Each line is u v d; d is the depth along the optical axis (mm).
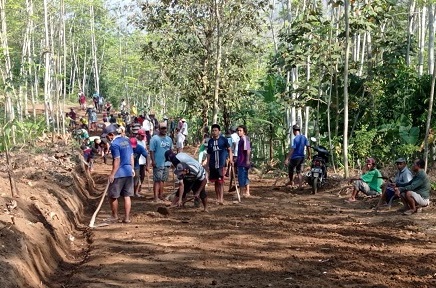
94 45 50031
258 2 19469
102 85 61125
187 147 29453
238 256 7863
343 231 9688
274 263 7512
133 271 7078
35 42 36125
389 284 6574
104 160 22438
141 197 13648
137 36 45812
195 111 20812
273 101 20953
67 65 55406
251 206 12344
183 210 11648
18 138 16828
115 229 9727
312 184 14453
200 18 19625
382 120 18531
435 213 10984
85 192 13695
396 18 25375
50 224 8250
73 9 40312
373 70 18141
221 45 19859
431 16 20000
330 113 19359
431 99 13617
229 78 20500
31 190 9352
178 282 6625
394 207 11844
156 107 42000
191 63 20531
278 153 22734
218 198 12578
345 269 7223
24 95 25891
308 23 17375
